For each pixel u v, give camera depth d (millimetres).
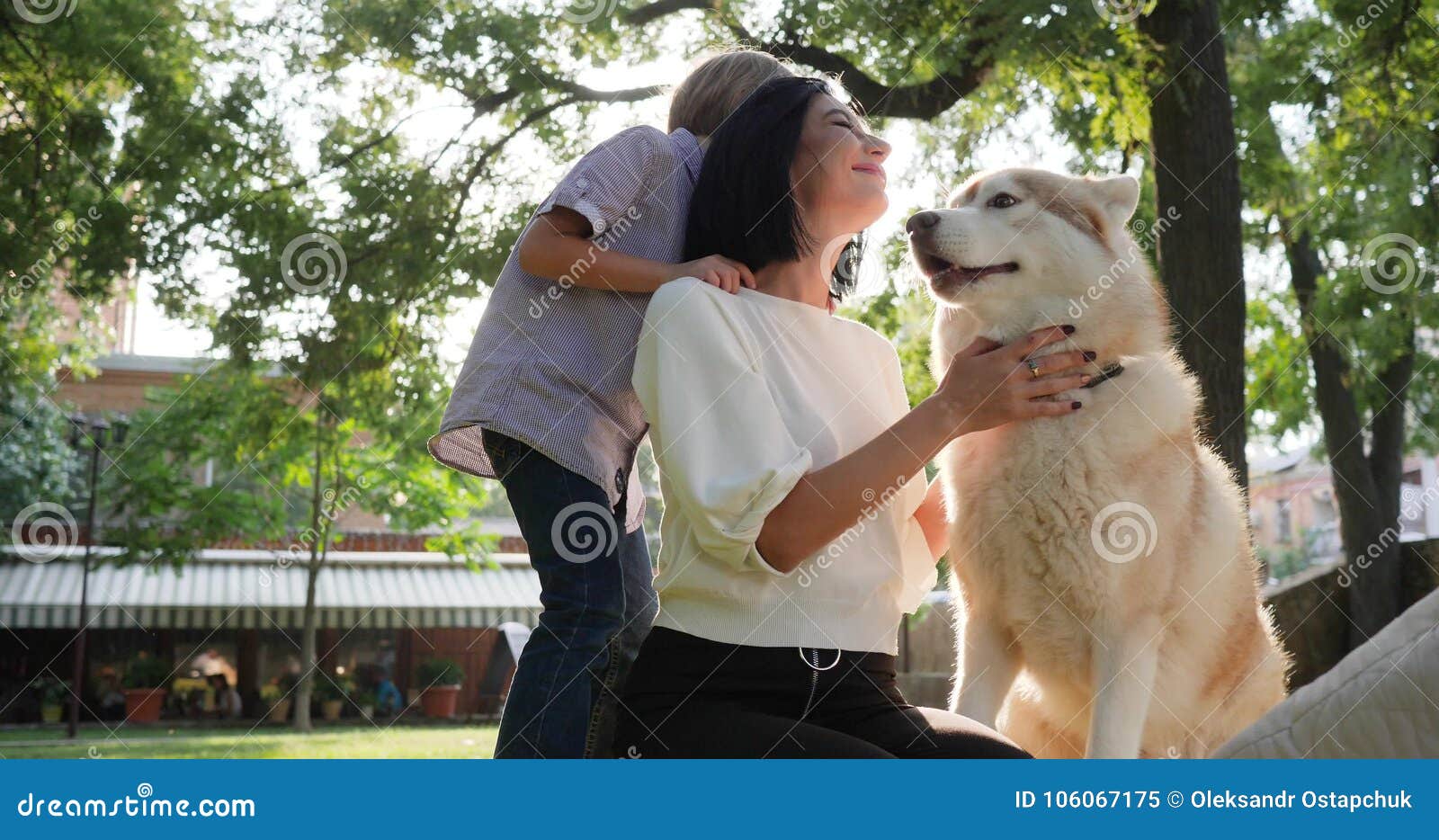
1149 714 2684
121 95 10344
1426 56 9547
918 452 1788
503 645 18391
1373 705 952
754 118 2168
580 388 2615
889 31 8961
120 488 16609
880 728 1825
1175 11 7305
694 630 1785
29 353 13180
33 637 20500
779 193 2107
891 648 1949
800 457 1729
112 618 20625
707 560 1778
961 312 2805
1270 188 10023
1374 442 11938
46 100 10133
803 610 1788
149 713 19812
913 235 2703
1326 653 7930
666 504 1890
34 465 19156
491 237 10578
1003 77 8562
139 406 21172
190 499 16219
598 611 2584
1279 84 9938
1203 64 7238
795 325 1985
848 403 1996
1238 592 2824
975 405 1864
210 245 10305
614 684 2131
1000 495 2559
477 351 2713
